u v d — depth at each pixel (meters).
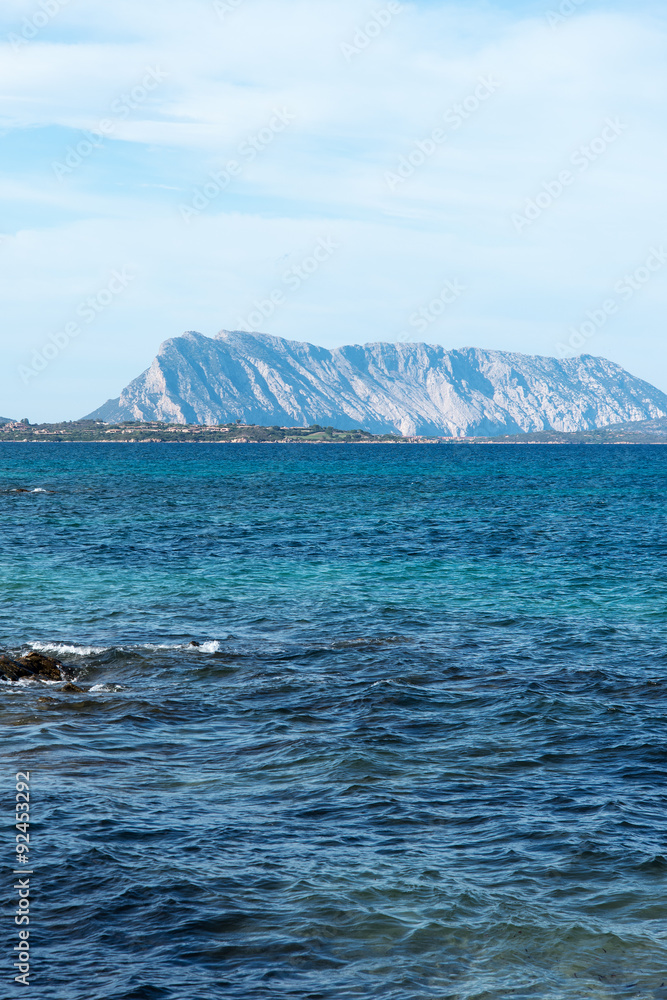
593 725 20.44
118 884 12.60
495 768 17.66
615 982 10.62
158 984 10.38
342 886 12.68
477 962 10.98
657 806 15.75
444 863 13.45
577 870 13.26
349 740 19.12
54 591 38.25
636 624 32.56
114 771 17.20
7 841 13.83
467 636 30.41
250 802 15.73
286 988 10.40
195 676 24.72
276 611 34.72
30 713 21.02
